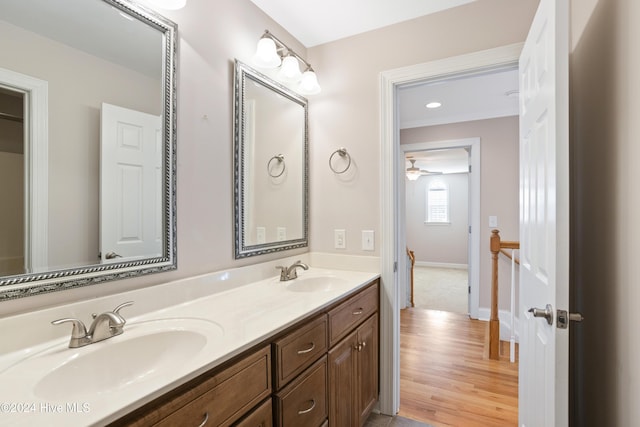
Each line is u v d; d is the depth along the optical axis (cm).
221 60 154
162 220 127
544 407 106
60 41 99
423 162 642
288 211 200
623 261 91
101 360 91
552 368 93
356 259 203
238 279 160
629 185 87
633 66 84
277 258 190
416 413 194
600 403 111
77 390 83
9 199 89
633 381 85
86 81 105
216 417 84
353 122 205
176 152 131
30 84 93
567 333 89
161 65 126
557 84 90
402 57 191
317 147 217
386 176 194
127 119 116
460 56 175
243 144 166
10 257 88
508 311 338
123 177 115
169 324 110
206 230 145
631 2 84
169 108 128
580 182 133
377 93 198
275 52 165
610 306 101
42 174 95
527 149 139
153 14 123
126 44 116
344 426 149
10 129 89
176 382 73
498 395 212
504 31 167
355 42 205
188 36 138
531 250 130
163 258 126
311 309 124
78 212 103
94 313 103
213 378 84
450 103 328
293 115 205
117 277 111
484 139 357
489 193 355
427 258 796
